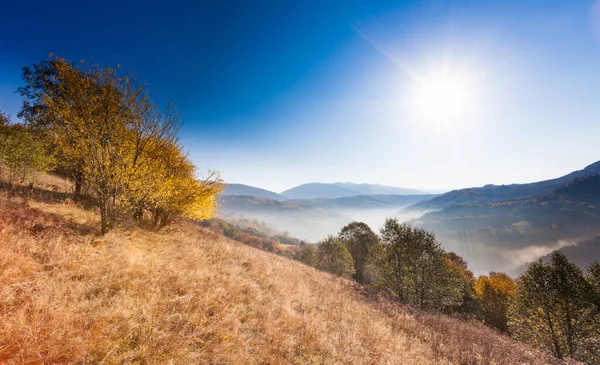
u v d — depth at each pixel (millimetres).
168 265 7895
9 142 11492
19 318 3889
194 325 5422
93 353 3883
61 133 8266
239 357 4875
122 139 8734
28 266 5414
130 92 8766
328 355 6223
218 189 13102
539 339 18953
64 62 8164
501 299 35156
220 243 14773
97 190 8609
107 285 5715
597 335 16516
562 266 18672
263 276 10820
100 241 7906
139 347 4277
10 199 9039
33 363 3441
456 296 22156
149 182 9250
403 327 10961
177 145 11008
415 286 22375
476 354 9227
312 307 9430
